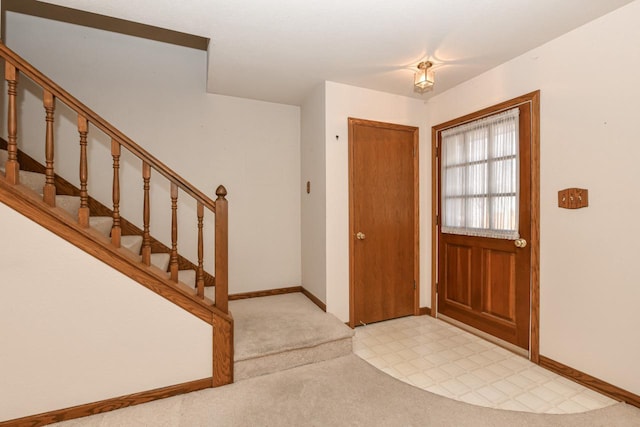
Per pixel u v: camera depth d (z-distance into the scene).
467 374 2.11
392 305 3.12
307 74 2.69
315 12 1.83
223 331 1.97
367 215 2.99
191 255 3.08
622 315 1.79
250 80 2.82
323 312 2.82
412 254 3.20
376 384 1.99
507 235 2.43
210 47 2.24
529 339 2.30
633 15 1.73
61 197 2.06
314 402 1.80
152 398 1.81
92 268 1.68
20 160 2.55
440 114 3.10
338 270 2.88
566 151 2.05
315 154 3.05
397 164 3.12
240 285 3.30
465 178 2.81
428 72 2.49
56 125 2.64
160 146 2.97
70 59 2.69
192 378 1.92
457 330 2.86
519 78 2.34
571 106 2.02
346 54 2.34
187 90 3.06
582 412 1.71
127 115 2.85
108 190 2.80
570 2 1.74
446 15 1.86
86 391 1.69
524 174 2.31
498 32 2.04
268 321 2.59
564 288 2.07
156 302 1.82
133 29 2.87
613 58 1.81
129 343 1.77
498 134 2.50
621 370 1.79
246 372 2.06
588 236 1.94
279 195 3.46
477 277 2.73
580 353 1.99
